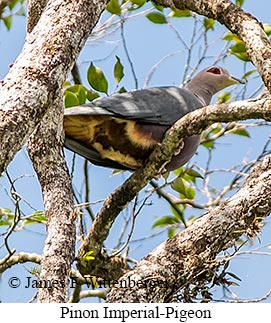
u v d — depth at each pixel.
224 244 6.80
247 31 7.17
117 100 8.55
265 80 6.62
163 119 8.71
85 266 8.04
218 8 7.61
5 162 4.91
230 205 6.94
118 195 7.91
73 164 8.52
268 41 7.04
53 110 7.43
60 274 6.30
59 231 6.69
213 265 6.71
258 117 6.50
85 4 5.97
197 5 7.88
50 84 5.36
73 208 7.10
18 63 5.44
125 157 8.68
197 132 7.36
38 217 8.95
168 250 6.80
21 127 5.05
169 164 8.51
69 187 7.28
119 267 8.09
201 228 6.87
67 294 6.25
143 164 8.12
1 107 5.07
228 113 6.80
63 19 5.79
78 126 8.27
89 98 9.51
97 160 8.80
